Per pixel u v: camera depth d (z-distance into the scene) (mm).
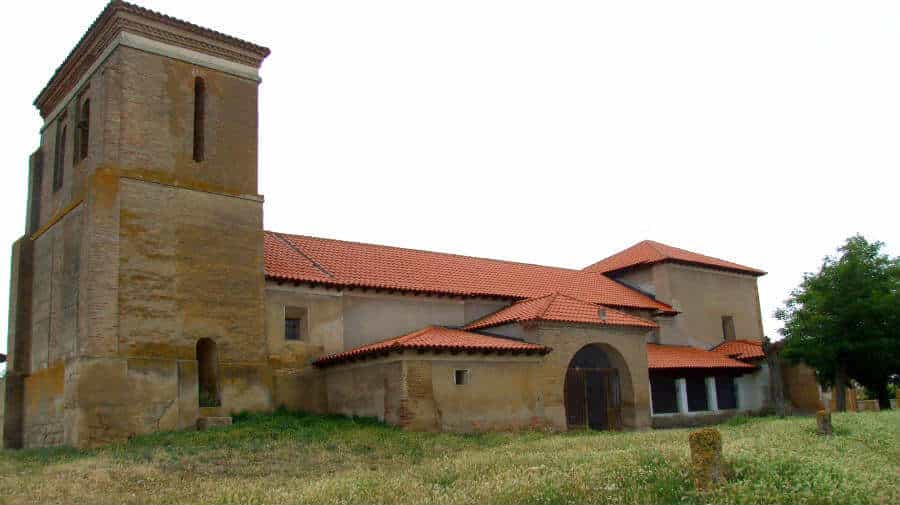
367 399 22141
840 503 11664
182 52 22531
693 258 36938
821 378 31984
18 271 23906
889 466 15062
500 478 13984
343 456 17438
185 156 21953
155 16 21844
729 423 28375
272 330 23062
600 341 25547
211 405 21172
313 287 24234
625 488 12984
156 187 21094
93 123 21328
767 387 33781
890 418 23516
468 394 22031
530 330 24266
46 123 24984
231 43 23562
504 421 22562
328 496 12961
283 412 22375
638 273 36594
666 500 12227
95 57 22094
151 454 17125
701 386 31562
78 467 15906
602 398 26047
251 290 22438
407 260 29703
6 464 17188
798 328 31234
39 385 21953
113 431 18984
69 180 22422
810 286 31625
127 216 20375
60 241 22000
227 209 22484
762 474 13195
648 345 32906
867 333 29641
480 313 28688
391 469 16125
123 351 19562
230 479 15055
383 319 25969
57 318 21359
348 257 27797
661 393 29766
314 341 23969
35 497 13367
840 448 17156
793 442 17484
